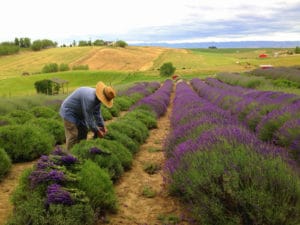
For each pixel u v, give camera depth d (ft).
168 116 54.19
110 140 24.06
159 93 77.25
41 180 14.06
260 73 125.29
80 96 20.98
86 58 410.52
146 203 16.62
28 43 586.86
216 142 17.17
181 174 15.67
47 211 12.78
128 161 22.54
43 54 460.55
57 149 16.85
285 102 36.04
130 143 26.30
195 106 42.22
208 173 13.10
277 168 12.60
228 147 15.57
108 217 14.92
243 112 36.37
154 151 28.27
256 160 13.15
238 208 11.62
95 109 21.45
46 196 13.39
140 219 14.79
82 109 21.29
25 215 12.72
